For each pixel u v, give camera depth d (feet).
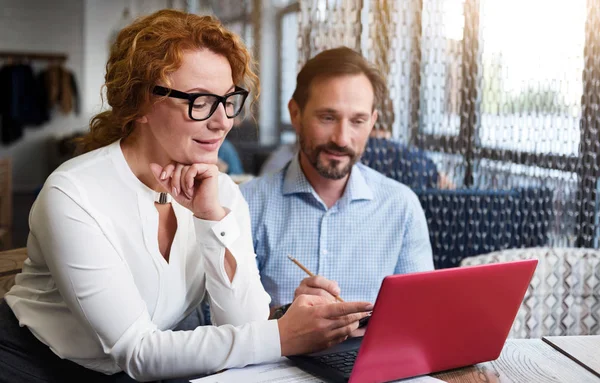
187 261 4.44
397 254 5.97
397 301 3.28
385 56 7.45
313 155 5.67
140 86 3.90
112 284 3.78
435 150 7.75
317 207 5.87
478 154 7.77
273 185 6.00
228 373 3.62
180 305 4.43
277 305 5.84
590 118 7.61
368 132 5.76
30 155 26.91
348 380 3.41
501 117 7.73
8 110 25.98
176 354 3.67
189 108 3.84
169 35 3.83
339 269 5.85
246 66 4.15
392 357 3.47
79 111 27.20
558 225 7.79
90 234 3.79
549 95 7.67
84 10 26.78
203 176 4.11
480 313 3.64
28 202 23.97
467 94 7.66
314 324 3.71
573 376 3.75
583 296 5.92
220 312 4.31
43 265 4.19
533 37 7.61
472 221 7.81
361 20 7.30
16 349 4.14
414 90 7.59
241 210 4.79
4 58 26.21
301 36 7.20
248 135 20.26
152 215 4.19
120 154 4.18
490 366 3.88
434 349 3.60
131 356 3.69
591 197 7.69
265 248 5.89
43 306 4.16
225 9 22.90
